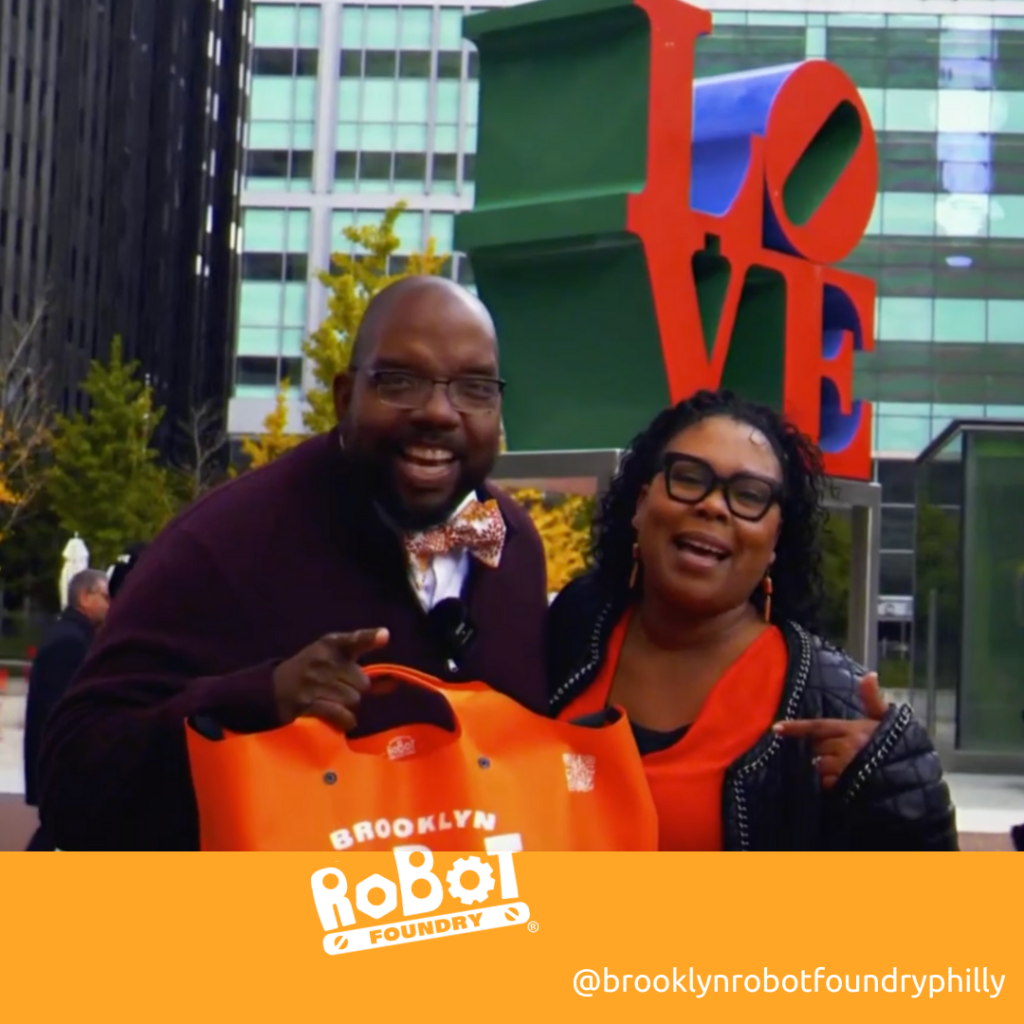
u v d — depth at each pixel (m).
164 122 78.31
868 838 3.21
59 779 3.18
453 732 2.99
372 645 2.91
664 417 3.55
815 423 13.03
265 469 3.39
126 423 44.66
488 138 12.40
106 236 72.69
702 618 3.41
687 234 11.85
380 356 3.31
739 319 12.99
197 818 3.08
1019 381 53.44
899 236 53.62
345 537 3.32
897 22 53.06
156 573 3.24
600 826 3.05
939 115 53.31
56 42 65.31
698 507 3.35
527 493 25.55
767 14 52.75
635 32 11.71
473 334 3.33
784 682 3.32
